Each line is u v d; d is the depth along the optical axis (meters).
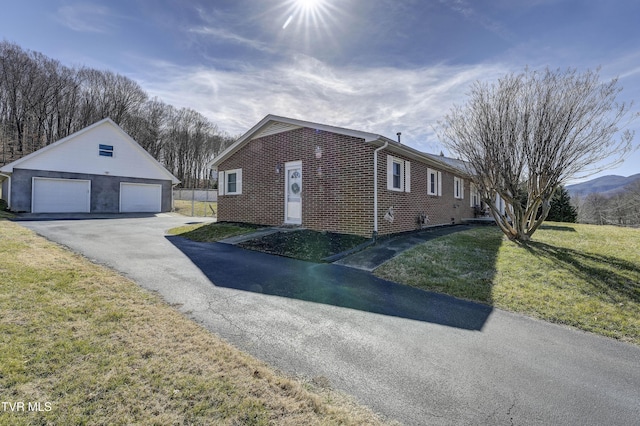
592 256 6.75
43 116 36.28
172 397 2.24
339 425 2.10
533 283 5.36
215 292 4.70
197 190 34.00
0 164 28.69
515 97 7.90
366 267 6.44
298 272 6.02
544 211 8.27
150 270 5.68
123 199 20.94
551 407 2.36
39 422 1.93
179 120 49.72
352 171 9.20
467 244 8.37
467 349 3.24
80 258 6.13
